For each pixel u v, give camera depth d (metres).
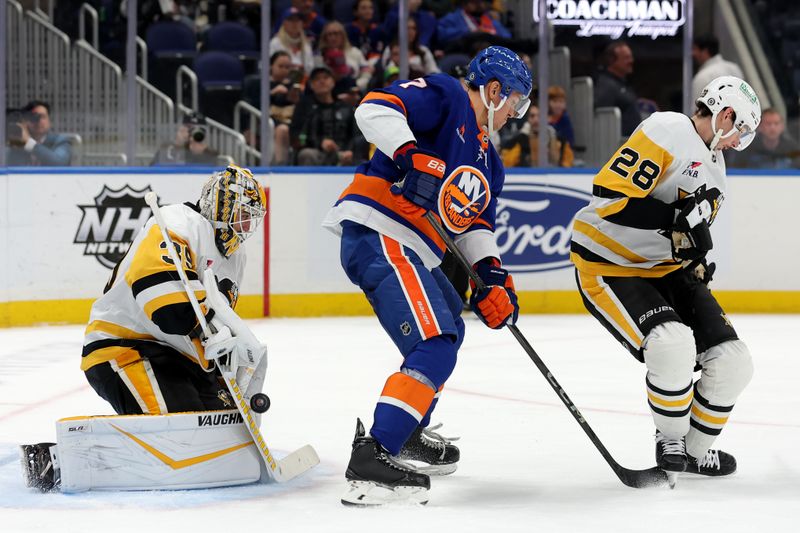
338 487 8.23
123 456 7.91
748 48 23.73
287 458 8.36
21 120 20.14
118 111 20.91
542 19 22.27
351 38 22.55
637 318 8.38
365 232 8.08
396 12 22.72
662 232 8.50
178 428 7.95
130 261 8.23
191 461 7.98
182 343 8.45
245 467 8.16
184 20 21.66
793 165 23.28
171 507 7.57
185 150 21.23
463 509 7.64
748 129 8.22
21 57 20.34
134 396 8.29
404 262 7.93
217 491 8.03
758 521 7.38
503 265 21.88
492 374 14.47
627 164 8.33
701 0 23.69
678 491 8.30
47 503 7.65
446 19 22.95
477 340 17.88
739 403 12.40
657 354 8.19
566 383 13.79
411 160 7.60
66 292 19.84
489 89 8.14
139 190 20.27
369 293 8.05
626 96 22.98
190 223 8.27
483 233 8.55
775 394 13.02
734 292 22.27
